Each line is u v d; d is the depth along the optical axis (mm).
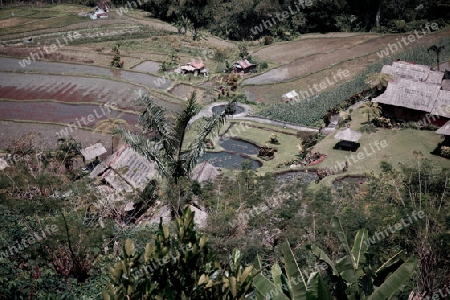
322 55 83938
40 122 53812
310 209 23047
